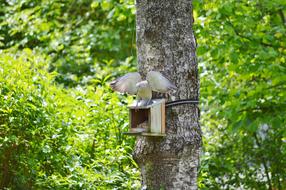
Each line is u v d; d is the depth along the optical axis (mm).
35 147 9930
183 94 8398
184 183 8375
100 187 9703
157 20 8461
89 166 9898
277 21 15039
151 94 8102
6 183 9875
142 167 8523
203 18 14398
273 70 13492
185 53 8477
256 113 14602
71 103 10984
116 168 10188
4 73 10414
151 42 8469
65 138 10188
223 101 14727
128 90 8070
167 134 8305
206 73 15539
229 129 14523
